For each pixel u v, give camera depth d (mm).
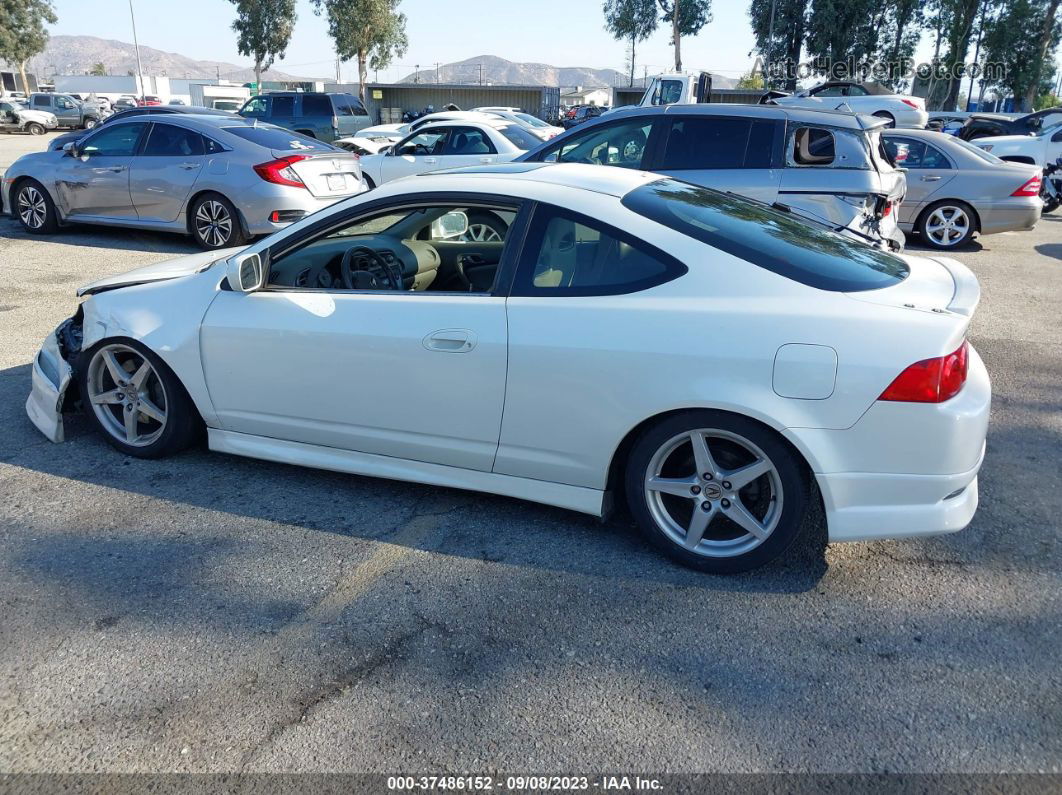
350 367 3391
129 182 9344
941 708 2416
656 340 2928
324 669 2555
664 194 3473
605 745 2266
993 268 9391
